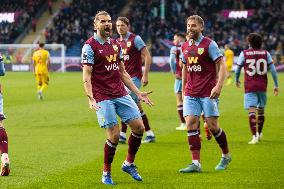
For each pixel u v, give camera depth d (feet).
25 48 248.11
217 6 269.03
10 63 247.70
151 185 43.98
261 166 51.49
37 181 45.29
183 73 50.44
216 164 52.75
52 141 66.69
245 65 65.41
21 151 59.72
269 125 81.05
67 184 44.29
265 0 266.16
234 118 88.94
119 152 59.26
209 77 48.91
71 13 271.08
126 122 45.21
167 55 248.73
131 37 65.57
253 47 65.31
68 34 263.90
